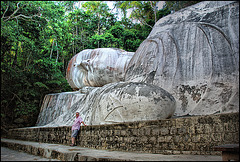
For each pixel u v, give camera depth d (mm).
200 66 5645
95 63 9062
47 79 14898
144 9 14102
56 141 6992
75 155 3951
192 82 5645
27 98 13555
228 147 2705
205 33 5852
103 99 5949
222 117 3688
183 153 3891
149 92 5066
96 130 5449
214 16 5973
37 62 14539
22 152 6086
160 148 4148
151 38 7234
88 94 8047
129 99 5195
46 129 7715
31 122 13516
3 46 13867
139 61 7117
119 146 4773
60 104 10289
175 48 6340
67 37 16344
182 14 6867
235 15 5516
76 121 6051
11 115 13555
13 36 12297
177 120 4090
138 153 4113
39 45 14633
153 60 6734
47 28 14125
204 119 3842
